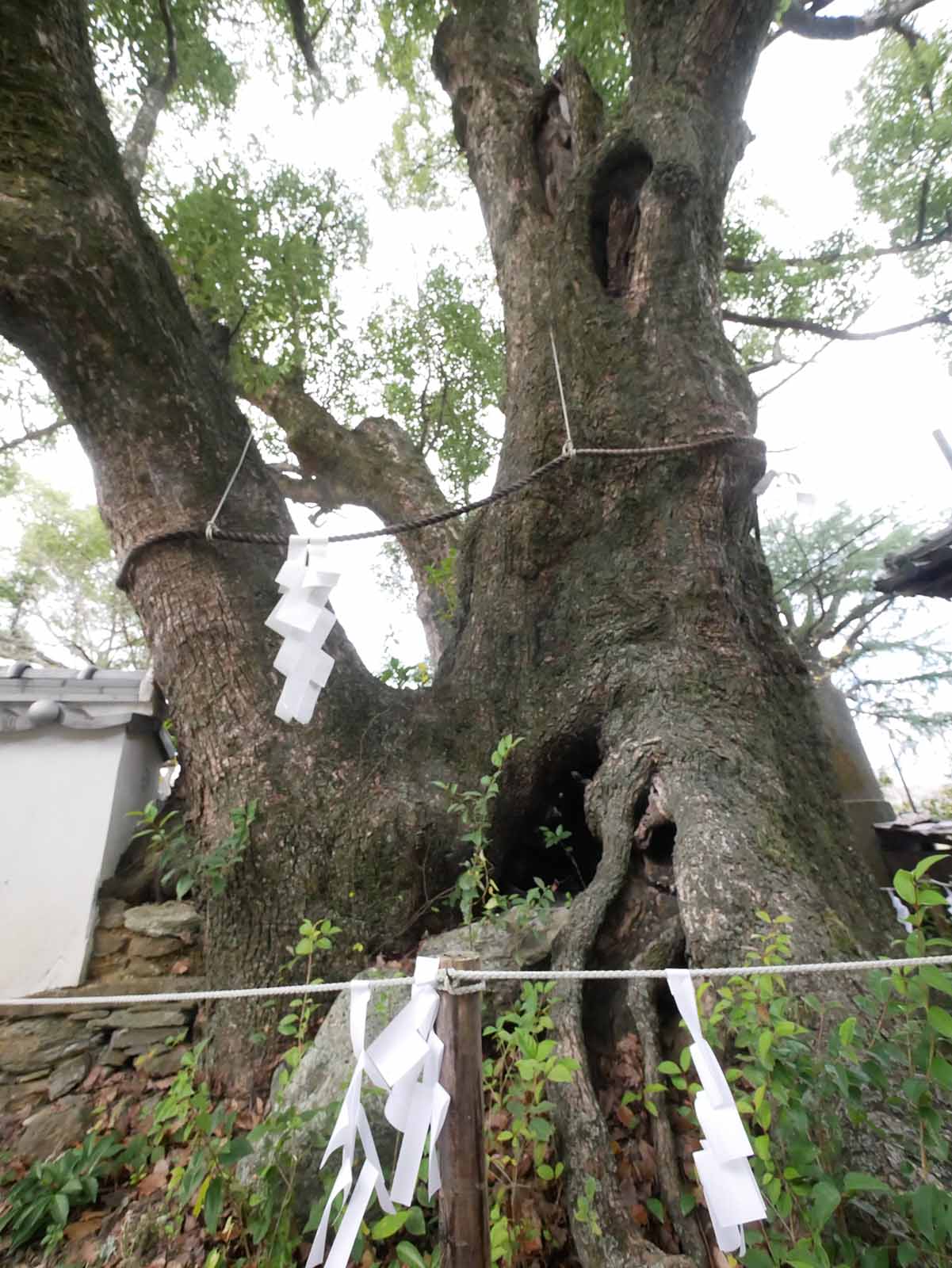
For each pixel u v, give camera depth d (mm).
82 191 2664
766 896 1925
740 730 2605
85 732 3305
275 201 5684
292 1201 1673
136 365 2801
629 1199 1656
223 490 2928
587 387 3279
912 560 4391
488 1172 1695
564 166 4164
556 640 3164
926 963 1101
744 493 3090
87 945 2959
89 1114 2457
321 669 1671
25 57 2672
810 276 6609
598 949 2297
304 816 2652
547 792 3152
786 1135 1247
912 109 6441
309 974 2422
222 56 6297
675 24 3633
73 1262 1851
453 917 2773
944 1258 1146
